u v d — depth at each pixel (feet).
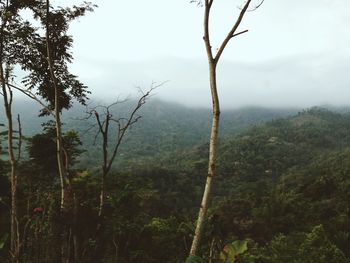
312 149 456.86
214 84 20.17
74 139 45.11
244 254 22.95
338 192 168.76
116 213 27.84
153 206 41.73
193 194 264.31
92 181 32.14
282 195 174.09
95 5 29.27
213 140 19.90
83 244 20.89
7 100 26.78
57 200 23.11
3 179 46.01
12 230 21.44
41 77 30.30
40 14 28.66
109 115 20.68
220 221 22.59
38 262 19.29
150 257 28.27
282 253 49.52
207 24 20.42
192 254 19.15
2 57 29.12
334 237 98.12
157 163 387.96
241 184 311.47
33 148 47.88
